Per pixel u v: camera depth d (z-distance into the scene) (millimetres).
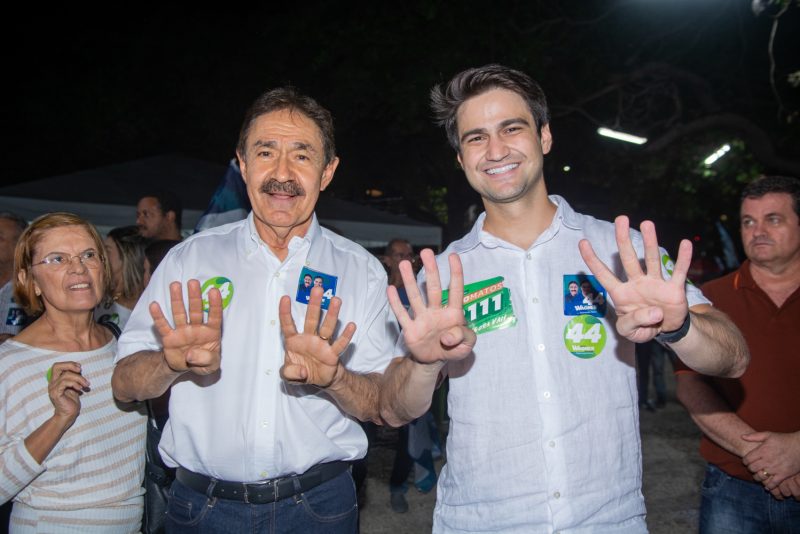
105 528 2523
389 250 6031
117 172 7922
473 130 2234
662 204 20828
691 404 2902
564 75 11859
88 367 2588
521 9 11109
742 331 2883
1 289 4141
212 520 2311
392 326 2549
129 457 2635
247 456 2299
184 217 7281
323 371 1929
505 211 2279
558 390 2111
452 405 2229
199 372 1901
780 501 2744
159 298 2414
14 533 2447
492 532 2098
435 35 10266
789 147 12000
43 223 2629
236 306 2406
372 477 6016
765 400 2803
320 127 2459
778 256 2842
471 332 1844
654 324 1741
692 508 5168
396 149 14125
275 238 2488
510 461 2100
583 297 2184
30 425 2445
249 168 2406
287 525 2309
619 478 2104
